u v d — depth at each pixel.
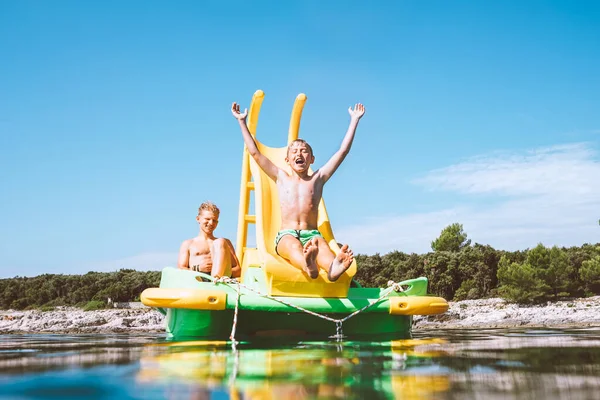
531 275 26.17
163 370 2.50
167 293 4.89
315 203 5.63
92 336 5.97
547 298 27.36
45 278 40.47
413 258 34.91
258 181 6.31
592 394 1.83
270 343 4.04
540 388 1.94
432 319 12.67
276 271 4.89
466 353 3.11
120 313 21.41
